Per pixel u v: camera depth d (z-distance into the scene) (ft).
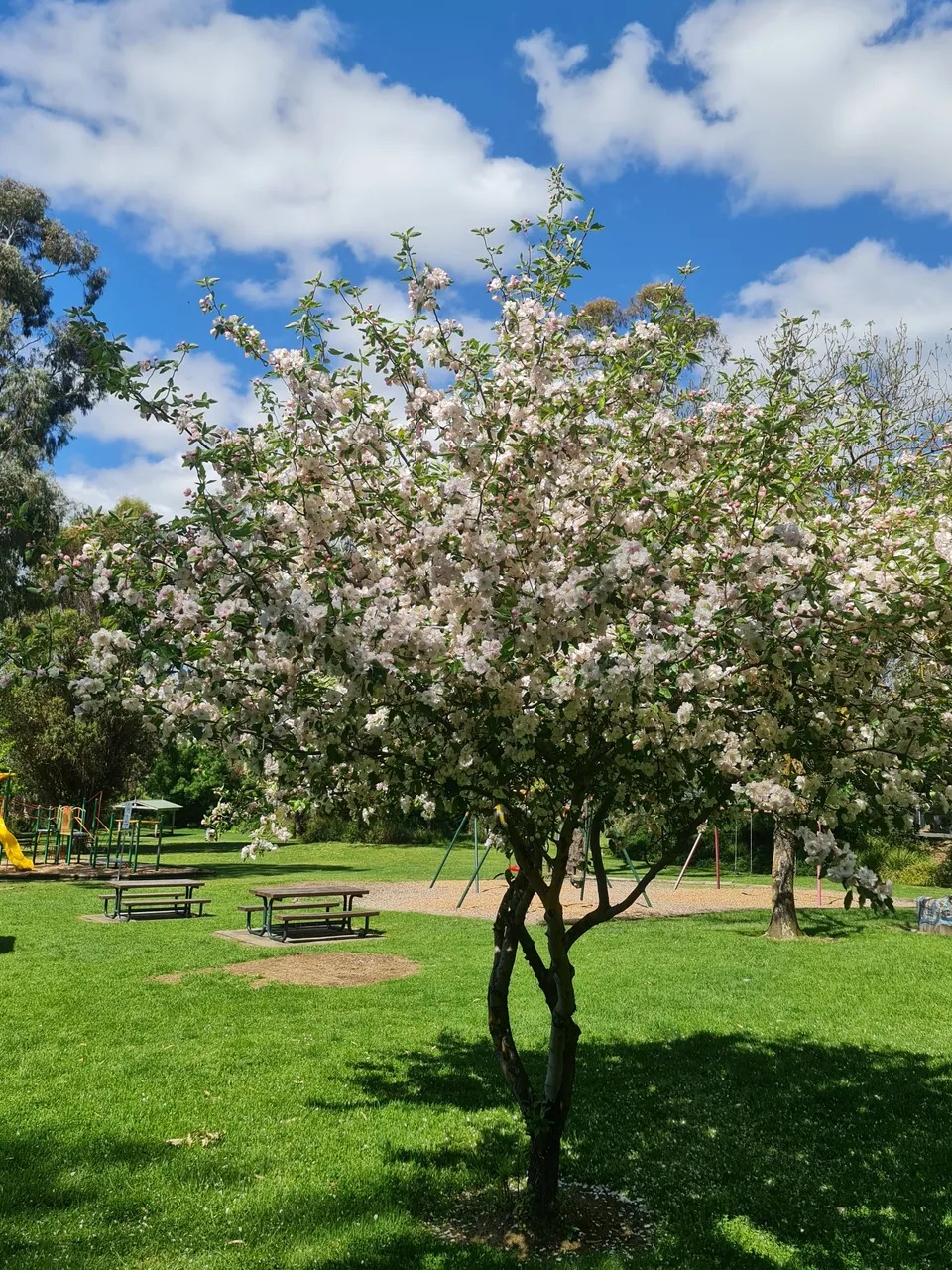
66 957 33.47
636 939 37.96
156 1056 21.43
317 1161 15.76
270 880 63.46
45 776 76.43
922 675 12.32
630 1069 20.74
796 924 38.58
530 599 10.55
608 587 10.19
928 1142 16.71
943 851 66.64
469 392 13.06
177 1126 17.21
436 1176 15.21
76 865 71.26
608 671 10.26
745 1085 19.70
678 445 13.16
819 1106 18.49
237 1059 21.17
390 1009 25.77
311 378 11.89
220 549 11.03
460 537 11.13
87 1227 13.38
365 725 11.71
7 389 91.35
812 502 13.57
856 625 10.91
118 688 12.35
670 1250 13.04
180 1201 14.25
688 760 11.93
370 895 54.65
